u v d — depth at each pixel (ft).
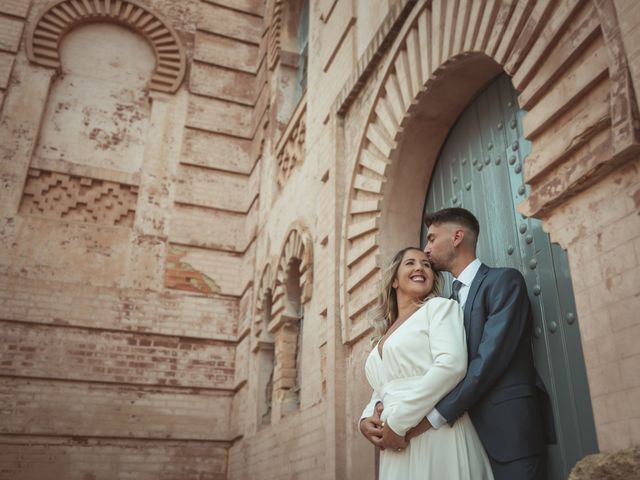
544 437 9.00
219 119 41.06
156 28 41.91
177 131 39.78
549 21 11.33
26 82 37.09
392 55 18.83
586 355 8.98
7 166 34.73
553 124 10.84
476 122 16.62
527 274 12.89
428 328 8.55
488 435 8.47
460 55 15.02
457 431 8.13
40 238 33.99
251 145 40.93
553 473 10.98
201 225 37.76
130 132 39.14
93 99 39.09
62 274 33.60
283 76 36.58
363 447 16.99
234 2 44.93
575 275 9.57
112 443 31.55
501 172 14.97
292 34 37.83
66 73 39.06
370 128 19.90
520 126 14.51
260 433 27.99
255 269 34.06
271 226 32.01
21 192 34.47
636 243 8.48
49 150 36.55
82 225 35.19
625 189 8.86
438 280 9.98
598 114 9.55
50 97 37.96
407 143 18.07
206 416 33.47
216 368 34.63
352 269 19.58
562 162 10.39
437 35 16.12
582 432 10.43
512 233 13.93
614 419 8.27
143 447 31.94
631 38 8.59
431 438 7.98
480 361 8.32
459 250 10.69
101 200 36.60
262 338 30.68
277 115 35.24
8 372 30.63
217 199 38.73
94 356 32.53
